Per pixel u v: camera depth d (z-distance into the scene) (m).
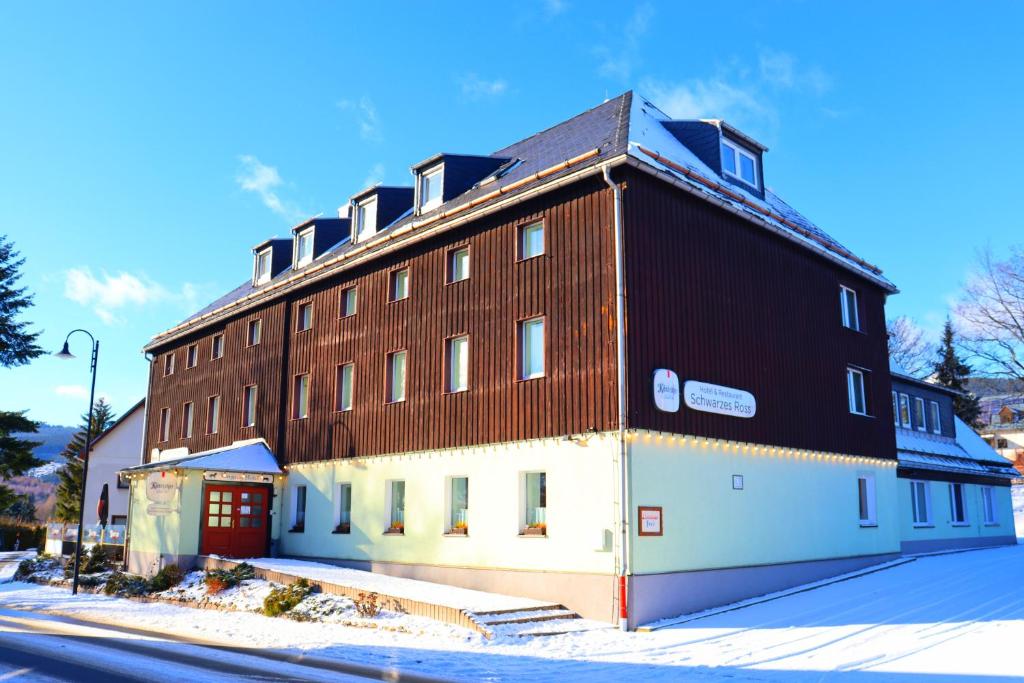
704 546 15.92
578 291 16.12
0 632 14.17
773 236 19.50
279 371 24.83
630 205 15.78
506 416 17.12
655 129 19.06
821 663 10.81
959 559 23.38
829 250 21.11
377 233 23.38
